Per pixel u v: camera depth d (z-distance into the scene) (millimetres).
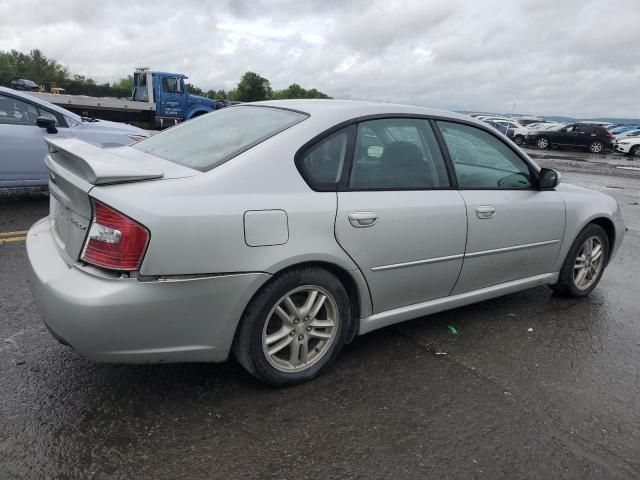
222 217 2359
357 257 2824
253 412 2580
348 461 2283
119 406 2570
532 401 2828
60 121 6684
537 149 29250
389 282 3031
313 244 2629
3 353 2990
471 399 2812
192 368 2947
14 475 2090
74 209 2480
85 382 2754
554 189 4051
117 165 2408
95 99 18766
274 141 2682
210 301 2395
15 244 4961
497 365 3201
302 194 2646
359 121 2977
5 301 3668
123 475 2129
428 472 2248
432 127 3326
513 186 3721
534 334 3682
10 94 6309
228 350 2553
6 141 6184
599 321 3992
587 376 3137
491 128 3674
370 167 2959
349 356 3209
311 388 2828
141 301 2232
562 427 2611
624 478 2283
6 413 2463
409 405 2721
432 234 3127
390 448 2381
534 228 3771
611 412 2773
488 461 2336
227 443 2348
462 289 3500
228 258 2387
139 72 20953
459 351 3355
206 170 2535
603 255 4473
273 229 2502
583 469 2322
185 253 2279
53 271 2436
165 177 2447
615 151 29547
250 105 3395
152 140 3320
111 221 2232
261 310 2570
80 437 2332
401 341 3447
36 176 6477
